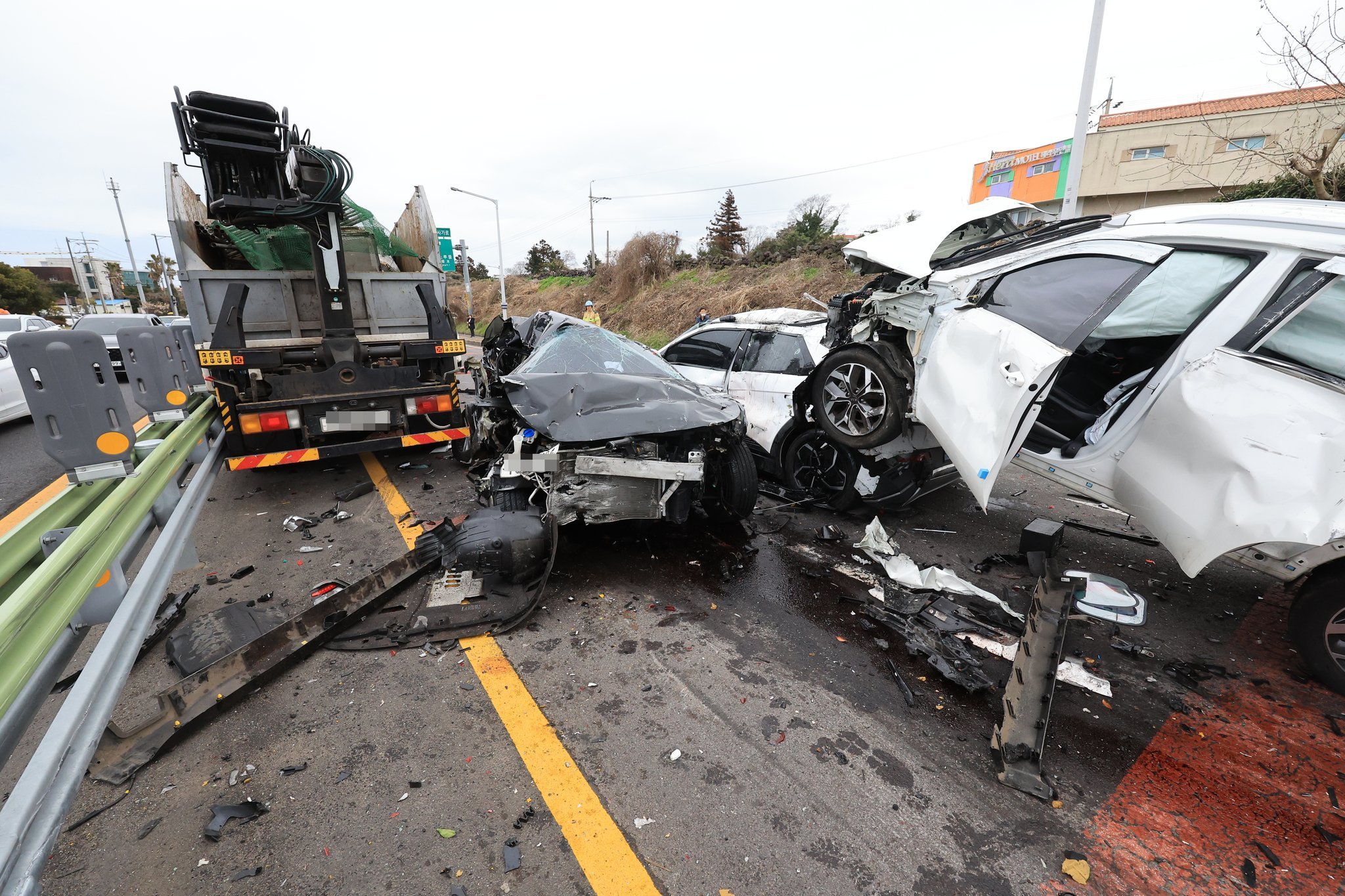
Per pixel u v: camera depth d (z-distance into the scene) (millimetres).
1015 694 2451
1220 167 21375
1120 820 2055
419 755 2283
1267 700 2672
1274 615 3346
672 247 24469
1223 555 2707
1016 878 1844
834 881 1822
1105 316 3039
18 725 1310
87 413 1935
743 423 4305
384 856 1866
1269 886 1823
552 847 1914
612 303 25391
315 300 5469
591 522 3627
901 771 2252
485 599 3389
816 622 3281
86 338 1905
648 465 3533
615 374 4152
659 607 3400
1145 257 3055
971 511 4945
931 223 4246
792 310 5801
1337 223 2535
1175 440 2793
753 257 21750
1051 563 3904
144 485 2373
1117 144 24094
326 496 5215
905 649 3033
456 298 40875
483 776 2191
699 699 2635
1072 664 2918
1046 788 2148
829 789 2160
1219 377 2648
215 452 4402
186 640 2863
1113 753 2359
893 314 4109
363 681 2705
